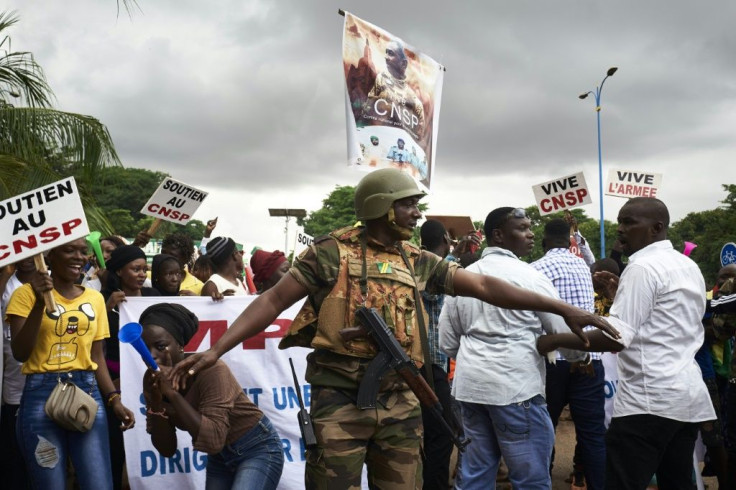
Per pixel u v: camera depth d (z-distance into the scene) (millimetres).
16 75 11070
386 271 3209
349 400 3174
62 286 4414
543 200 10070
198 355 3027
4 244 4027
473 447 4578
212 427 3447
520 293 3291
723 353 6785
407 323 3205
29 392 4180
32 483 4164
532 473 4348
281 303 3201
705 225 88312
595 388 5414
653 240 4133
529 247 4691
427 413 4969
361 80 7180
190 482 5270
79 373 4289
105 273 5730
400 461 3225
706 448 6230
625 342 3936
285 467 5570
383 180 3203
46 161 10977
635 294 3971
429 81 8000
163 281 6188
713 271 77500
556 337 4184
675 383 3934
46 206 4113
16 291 4234
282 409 5656
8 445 5008
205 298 5570
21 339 4078
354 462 3139
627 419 4039
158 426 3668
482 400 4391
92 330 4395
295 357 5762
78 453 4199
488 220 4742
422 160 7812
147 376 3564
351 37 7129
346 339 3100
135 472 5176
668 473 4133
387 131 7371
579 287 5551
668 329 3971
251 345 5684
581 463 6156
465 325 4562
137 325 3342
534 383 4375
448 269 3340
